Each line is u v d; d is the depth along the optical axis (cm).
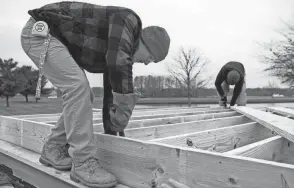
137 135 228
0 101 2312
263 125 260
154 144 149
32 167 202
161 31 173
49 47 164
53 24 168
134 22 161
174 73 1695
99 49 166
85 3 174
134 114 405
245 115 365
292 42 1334
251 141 264
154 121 305
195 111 467
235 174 117
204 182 128
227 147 224
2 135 302
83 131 159
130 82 157
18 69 1738
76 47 168
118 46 153
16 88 1664
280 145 184
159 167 146
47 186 187
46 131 227
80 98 158
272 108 477
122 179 166
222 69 552
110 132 195
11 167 237
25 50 175
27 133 256
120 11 163
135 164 158
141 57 180
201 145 196
